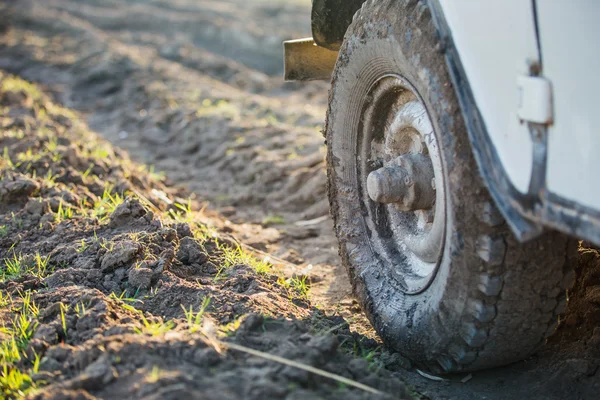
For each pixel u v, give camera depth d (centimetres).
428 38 325
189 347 309
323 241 584
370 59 372
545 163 272
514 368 372
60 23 1602
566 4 261
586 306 392
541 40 271
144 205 498
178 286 400
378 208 401
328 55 499
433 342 344
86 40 1473
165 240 456
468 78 307
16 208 538
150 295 398
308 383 294
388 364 368
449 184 316
